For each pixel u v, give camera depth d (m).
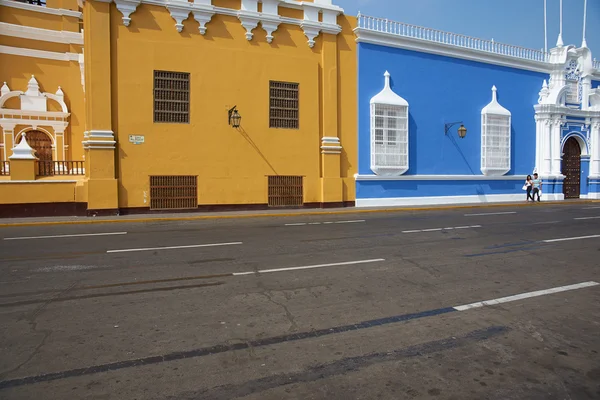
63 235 10.87
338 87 18.80
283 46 17.66
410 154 20.39
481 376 3.43
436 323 4.59
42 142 21.67
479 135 22.34
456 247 9.08
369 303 5.25
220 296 5.52
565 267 7.24
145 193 15.62
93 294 5.60
